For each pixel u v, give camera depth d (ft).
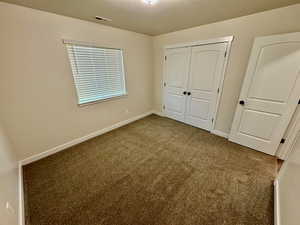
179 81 11.47
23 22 5.86
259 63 6.95
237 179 5.92
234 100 8.66
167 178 6.02
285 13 6.06
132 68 11.23
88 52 8.33
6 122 6.04
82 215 4.51
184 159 7.27
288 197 4.01
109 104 10.23
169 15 7.14
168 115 13.34
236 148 8.20
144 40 11.59
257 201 4.95
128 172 6.38
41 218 4.41
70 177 6.06
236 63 8.08
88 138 9.39
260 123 7.53
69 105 8.07
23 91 6.33
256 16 6.82
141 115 13.38
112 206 4.80
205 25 8.75
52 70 7.06
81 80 8.36
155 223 4.27
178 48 10.73
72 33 7.40
